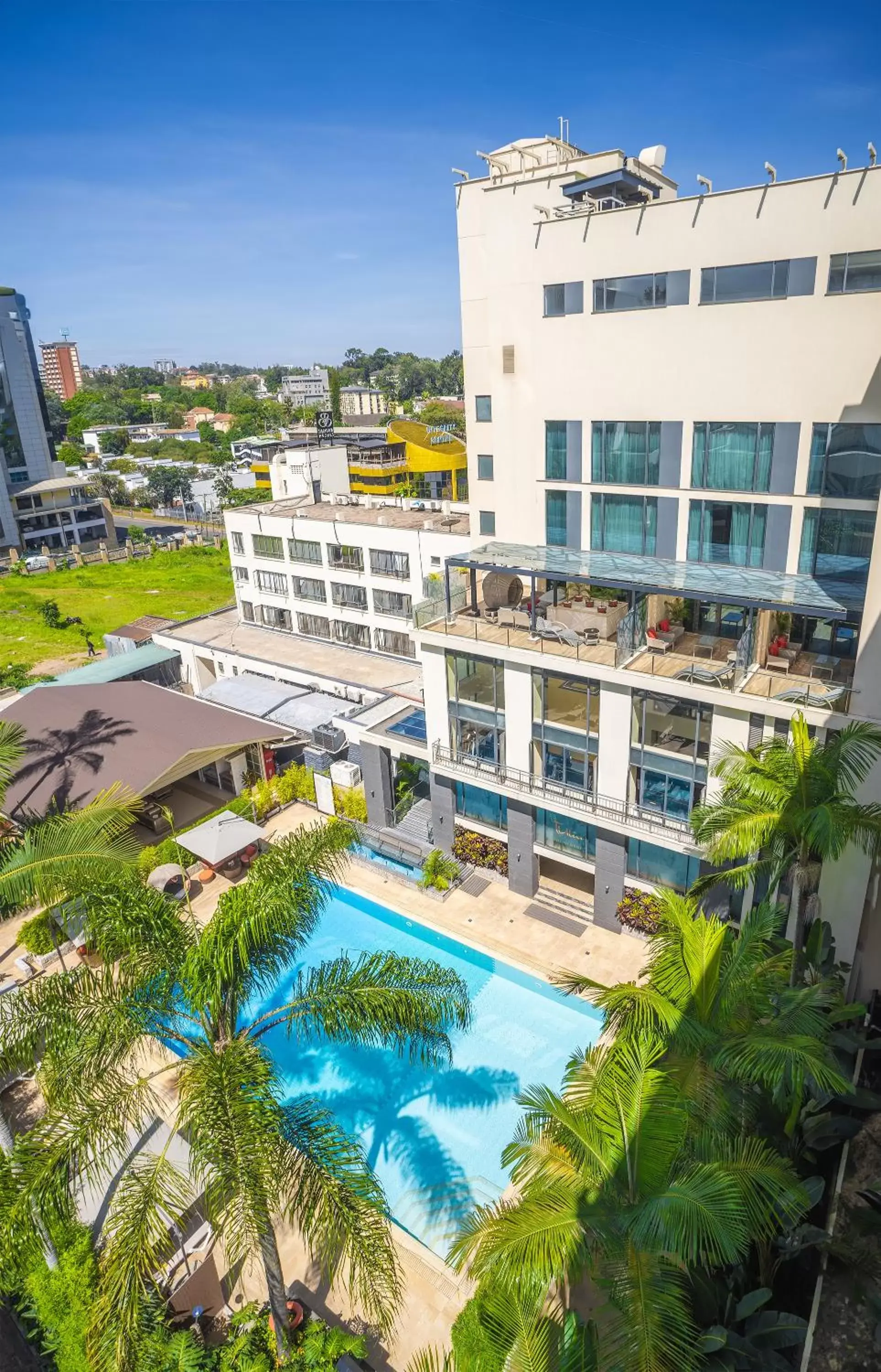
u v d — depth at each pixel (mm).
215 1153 12672
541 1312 15797
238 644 51000
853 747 18609
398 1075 23766
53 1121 13930
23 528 102000
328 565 48219
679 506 26203
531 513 30000
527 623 28891
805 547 24203
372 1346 16953
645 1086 13594
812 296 21953
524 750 28516
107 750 36156
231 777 40594
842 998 19203
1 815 29375
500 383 28891
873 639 20547
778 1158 14031
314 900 16266
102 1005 14766
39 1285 16938
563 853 29359
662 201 23406
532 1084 23250
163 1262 17656
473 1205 19969
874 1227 16812
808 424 22984
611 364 26109
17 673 57125
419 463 110500
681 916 16578
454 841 32719
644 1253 12062
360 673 44906
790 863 19094
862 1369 15258
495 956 27828
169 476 142750
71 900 16125
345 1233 13406
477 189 28812
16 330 103312
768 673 23922
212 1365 16031
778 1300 16641
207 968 14656
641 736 25469
